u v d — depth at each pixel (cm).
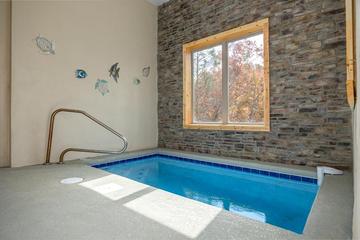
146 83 504
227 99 415
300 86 315
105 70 431
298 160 319
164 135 512
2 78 323
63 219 159
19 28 328
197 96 466
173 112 492
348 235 134
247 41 389
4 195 207
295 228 196
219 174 373
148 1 507
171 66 494
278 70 334
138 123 488
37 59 346
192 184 337
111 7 441
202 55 456
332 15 290
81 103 397
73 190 222
